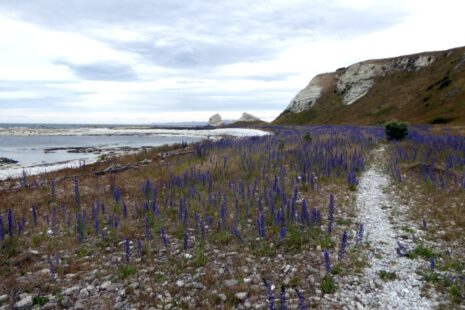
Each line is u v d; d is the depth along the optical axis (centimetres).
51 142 9144
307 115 15188
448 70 10250
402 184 1658
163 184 1802
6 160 4559
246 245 996
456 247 945
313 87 16775
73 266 867
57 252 978
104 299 714
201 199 1444
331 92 15812
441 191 1469
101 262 905
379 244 988
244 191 1509
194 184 1745
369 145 3100
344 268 838
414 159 2189
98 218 1284
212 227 1145
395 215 1240
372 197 1479
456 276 778
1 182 2336
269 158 2338
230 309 670
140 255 927
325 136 3878
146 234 1035
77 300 712
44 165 3741
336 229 1107
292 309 661
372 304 687
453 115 7325
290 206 1230
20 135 13475
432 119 7681
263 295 721
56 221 1269
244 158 2317
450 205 1288
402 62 13725
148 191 1560
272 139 3656
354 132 4631
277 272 827
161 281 790
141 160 3169
